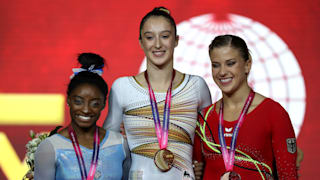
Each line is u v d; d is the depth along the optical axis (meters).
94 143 9.49
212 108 10.58
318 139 24.31
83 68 9.87
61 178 9.13
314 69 24.77
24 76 25.05
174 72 11.02
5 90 24.94
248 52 10.30
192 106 10.81
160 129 10.55
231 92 10.17
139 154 10.55
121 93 10.92
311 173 24.25
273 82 24.45
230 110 10.28
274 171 10.05
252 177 9.77
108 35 25.17
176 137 10.52
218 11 24.92
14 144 24.50
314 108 24.52
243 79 10.17
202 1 24.97
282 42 24.92
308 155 24.27
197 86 11.05
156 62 10.56
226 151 10.01
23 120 24.72
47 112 24.86
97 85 9.50
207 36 24.50
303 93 24.53
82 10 25.30
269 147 9.93
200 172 10.75
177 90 10.80
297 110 24.44
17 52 25.20
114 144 9.67
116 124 11.02
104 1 25.27
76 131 9.46
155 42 10.46
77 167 9.19
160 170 10.31
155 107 10.66
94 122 9.50
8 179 24.12
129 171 10.56
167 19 10.59
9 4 25.42
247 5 25.03
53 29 25.28
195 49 24.28
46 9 25.36
